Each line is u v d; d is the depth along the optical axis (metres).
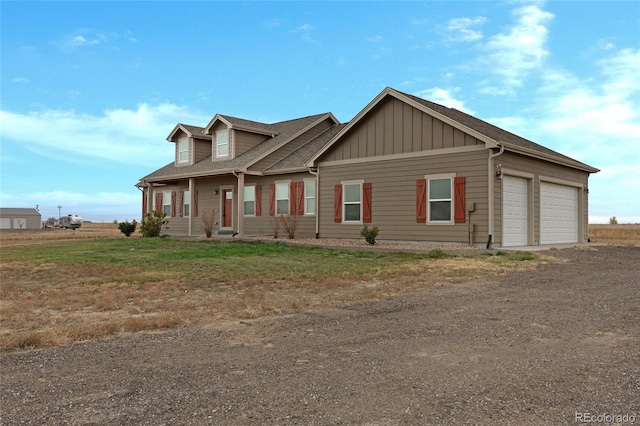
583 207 21.25
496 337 5.49
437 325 6.12
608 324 6.06
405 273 10.66
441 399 3.69
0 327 6.11
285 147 23.53
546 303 7.45
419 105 16.75
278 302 7.65
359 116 18.28
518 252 14.27
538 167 17.69
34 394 3.84
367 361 4.66
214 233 24.89
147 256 14.33
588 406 3.56
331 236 19.62
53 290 8.75
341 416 3.40
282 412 3.47
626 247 18.30
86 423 3.30
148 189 27.20
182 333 5.80
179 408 3.55
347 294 8.37
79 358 4.81
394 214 17.56
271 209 22.50
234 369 4.45
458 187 15.88
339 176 19.36
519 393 3.81
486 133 15.84
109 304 7.40
